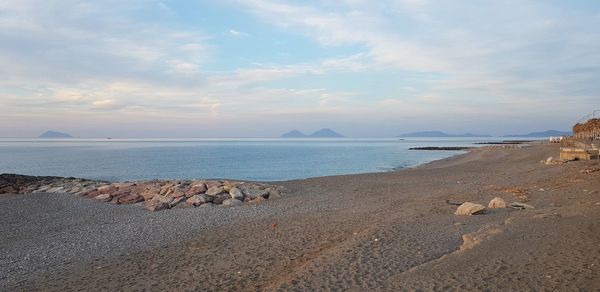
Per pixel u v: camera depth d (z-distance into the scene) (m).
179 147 143.88
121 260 10.75
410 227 11.23
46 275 9.75
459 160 51.66
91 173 47.97
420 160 63.78
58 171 50.59
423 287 6.69
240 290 7.94
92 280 9.23
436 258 8.34
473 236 9.18
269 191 22.50
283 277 8.27
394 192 22.20
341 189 24.48
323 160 66.25
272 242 11.64
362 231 11.67
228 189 22.64
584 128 71.12
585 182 18.00
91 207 19.72
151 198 21.61
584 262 7.12
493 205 13.82
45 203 20.59
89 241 12.88
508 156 49.19
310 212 16.62
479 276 6.91
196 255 10.82
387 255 8.73
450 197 17.39
